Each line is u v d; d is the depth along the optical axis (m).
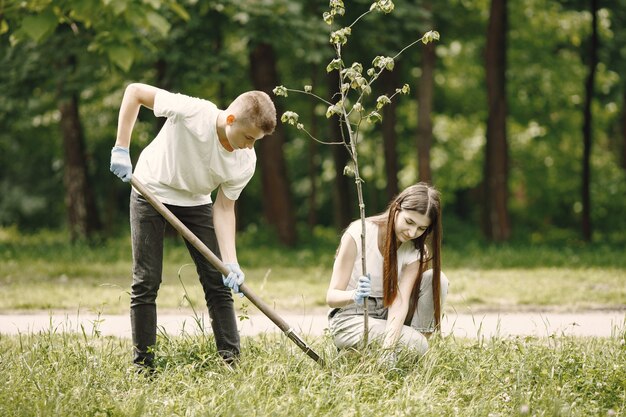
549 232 23.12
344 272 4.90
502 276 10.79
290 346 5.17
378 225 4.89
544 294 8.87
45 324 6.92
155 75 15.55
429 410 4.05
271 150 16.86
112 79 16.03
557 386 4.41
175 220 4.65
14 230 24.03
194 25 13.93
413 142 22.70
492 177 16.55
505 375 4.65
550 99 20.47
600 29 18.75
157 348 4.96
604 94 19.95
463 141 22.61
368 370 4.52
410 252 4.91
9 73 14.45
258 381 4.39
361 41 14.91
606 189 22.19
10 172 25.73
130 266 12.04
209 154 4.68
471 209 27.00
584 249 15.53
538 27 19.05
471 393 4.39
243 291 4.69
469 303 8.49
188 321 7.16
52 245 15.91
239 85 18.02
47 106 17.72
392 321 4.81
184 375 4.59
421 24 15.00
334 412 4.02
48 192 25.72
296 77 19.66
